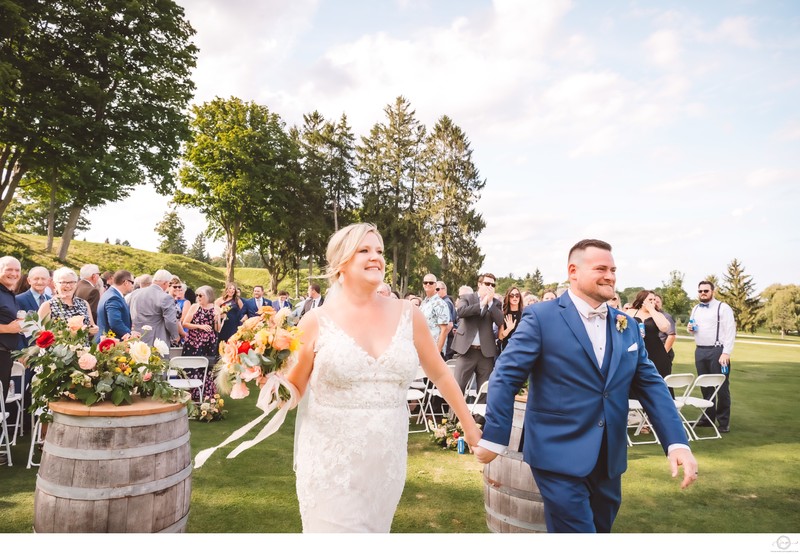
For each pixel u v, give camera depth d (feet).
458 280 146.72
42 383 9.41
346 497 7.05
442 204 147.02
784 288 188.44
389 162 157.58
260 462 16.85
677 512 13.79
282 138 123.95
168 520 9.27
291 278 159.02
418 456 18.54
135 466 8.89
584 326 8.13
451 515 13.14
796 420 26.11
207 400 23.70
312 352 7.68
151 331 21.93
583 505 7.58
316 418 7.34
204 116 114.21
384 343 7.53
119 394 9.35
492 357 22.77
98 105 75.97
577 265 8.26
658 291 199.41
